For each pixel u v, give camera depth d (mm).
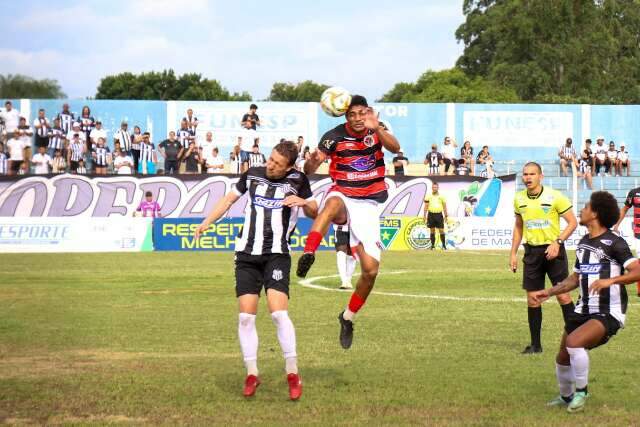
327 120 49188
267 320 14852
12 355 11258
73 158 40719
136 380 9633
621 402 8680
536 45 79000
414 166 48594
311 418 8031
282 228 9141
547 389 9258
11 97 45031
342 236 20141
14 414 8141
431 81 83375
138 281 21922
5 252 34281
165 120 47844
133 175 38062
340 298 18188
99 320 14711
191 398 8797
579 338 8227
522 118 50969
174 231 35656
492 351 11664
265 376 9930
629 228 37750
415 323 14391
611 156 49094
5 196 37281
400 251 35375
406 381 9633
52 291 19516
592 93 78938
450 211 39469
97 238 35156
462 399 8773
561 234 11766
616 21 81812
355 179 10344
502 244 37500
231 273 24234
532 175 11977
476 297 18391
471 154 45250
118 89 104125
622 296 8430
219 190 38531
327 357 11180
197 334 13133
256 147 41469
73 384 9406
